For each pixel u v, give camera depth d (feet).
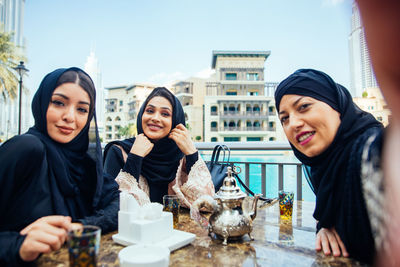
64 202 3.08
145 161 4.95
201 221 3.59
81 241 2.08
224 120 111.14
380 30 0.78
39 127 3.16
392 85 0.80
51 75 3.20
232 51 116.16
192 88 132.05
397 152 0.82
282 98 2.92
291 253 2.67
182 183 5.20
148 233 2.72
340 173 2.55
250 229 2.98
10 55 54.34
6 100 53.88
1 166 2.61
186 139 4.84
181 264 2.40
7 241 2.25
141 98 136.87
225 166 5.95
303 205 5.00
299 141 2.83
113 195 3.64
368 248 2.25
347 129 2.58
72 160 3.27
